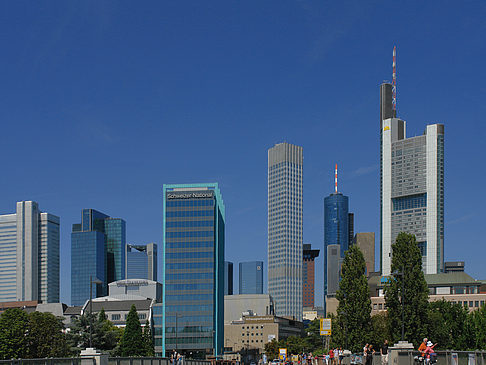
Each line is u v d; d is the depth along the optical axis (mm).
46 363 45000
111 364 56250
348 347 95500
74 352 128500
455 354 46469
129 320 154125
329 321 101250
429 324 94000
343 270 98312
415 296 92375
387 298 93938
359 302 96312
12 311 124000
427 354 45219
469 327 111000
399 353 52438
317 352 162500
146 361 66250
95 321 137500
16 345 119938
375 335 95688
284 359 126875
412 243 94125
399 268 93500
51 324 126812
